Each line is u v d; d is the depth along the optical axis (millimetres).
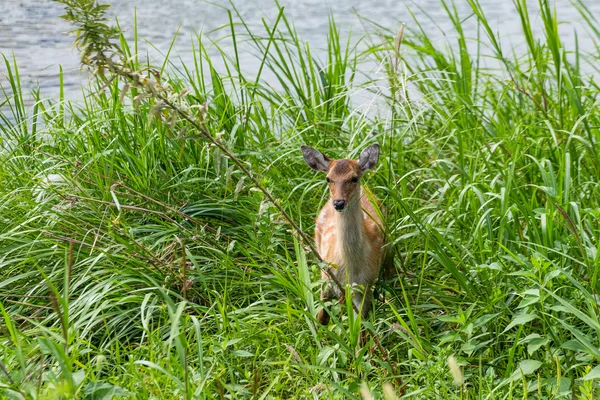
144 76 8031
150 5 28266
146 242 10891
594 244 9750
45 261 10633
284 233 11203
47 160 12227
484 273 9477
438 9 26047
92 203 11219
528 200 11406
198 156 12195
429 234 9789
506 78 15758
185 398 7082
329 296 10758
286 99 14148
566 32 22266
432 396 7758
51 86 18609
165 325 9320
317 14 25688
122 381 7891
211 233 11188
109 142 12320
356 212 10234
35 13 26500
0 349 8406
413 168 13258
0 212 11453
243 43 22000
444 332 9234
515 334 8711
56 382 6551
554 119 13164
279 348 8664
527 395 7887
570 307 7887
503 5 26281
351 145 11945
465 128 13398
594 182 11523
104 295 9617
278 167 12617
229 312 9703
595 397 7609
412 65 17234
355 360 8016
